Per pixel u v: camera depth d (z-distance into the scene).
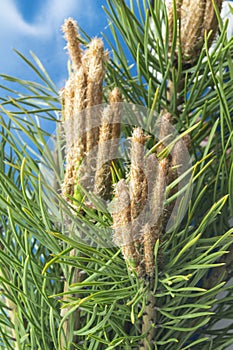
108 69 0.64
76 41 0.55
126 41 0.65
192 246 0.55
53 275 0.60
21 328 0.61
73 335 0.59
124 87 0.66
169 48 0.64
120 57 0.67
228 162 0.65
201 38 0.61
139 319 0.58
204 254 0.53
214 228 0.62
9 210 0.53
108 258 0.52
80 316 0.60
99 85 0.50
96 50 0.50
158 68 0.66
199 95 0.63
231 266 0.64
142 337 0.56
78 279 0.57
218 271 0.64
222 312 0.64
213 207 0.52
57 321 0.62
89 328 0.60
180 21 0.62
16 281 0.64
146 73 0.64
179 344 0.61
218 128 0.68
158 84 0.65
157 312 0.58
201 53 0.60
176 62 0.64
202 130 0.65
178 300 0.56
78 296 0.57
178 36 0.62
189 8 0.61
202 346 0.65
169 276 0.53
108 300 0.52
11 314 0.65
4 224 0.63
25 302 0.57
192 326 0.62
